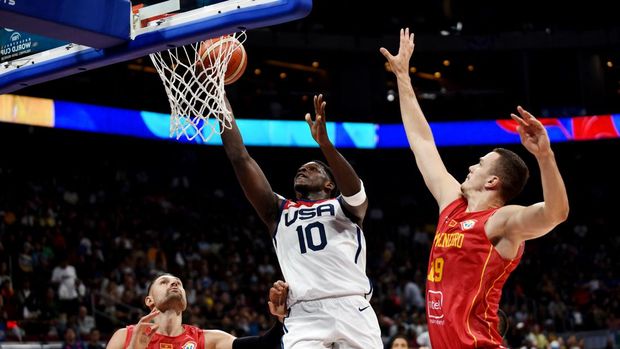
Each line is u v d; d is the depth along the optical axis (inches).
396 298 635.5
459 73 934.4
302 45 823.7
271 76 917.2
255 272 697.6
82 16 170.2
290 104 878.4
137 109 736.3
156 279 205.6
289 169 922.7
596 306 723.4
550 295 740.0
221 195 855.7
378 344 159.2
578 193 925.2
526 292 754.2
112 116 697.0
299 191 173.2
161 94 768.9
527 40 844.6
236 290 635.5
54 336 480.7
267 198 168.4
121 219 700.7
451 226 126.8
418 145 141.6
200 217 783.7
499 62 919.0
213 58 176.9
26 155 792.9
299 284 158.4
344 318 155.9
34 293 515.5
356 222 165.0
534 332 593.6
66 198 712.4
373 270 747.4
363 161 925.8
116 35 176.4
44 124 647.1
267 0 159.6
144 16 177.6
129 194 776.9
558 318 697.0
